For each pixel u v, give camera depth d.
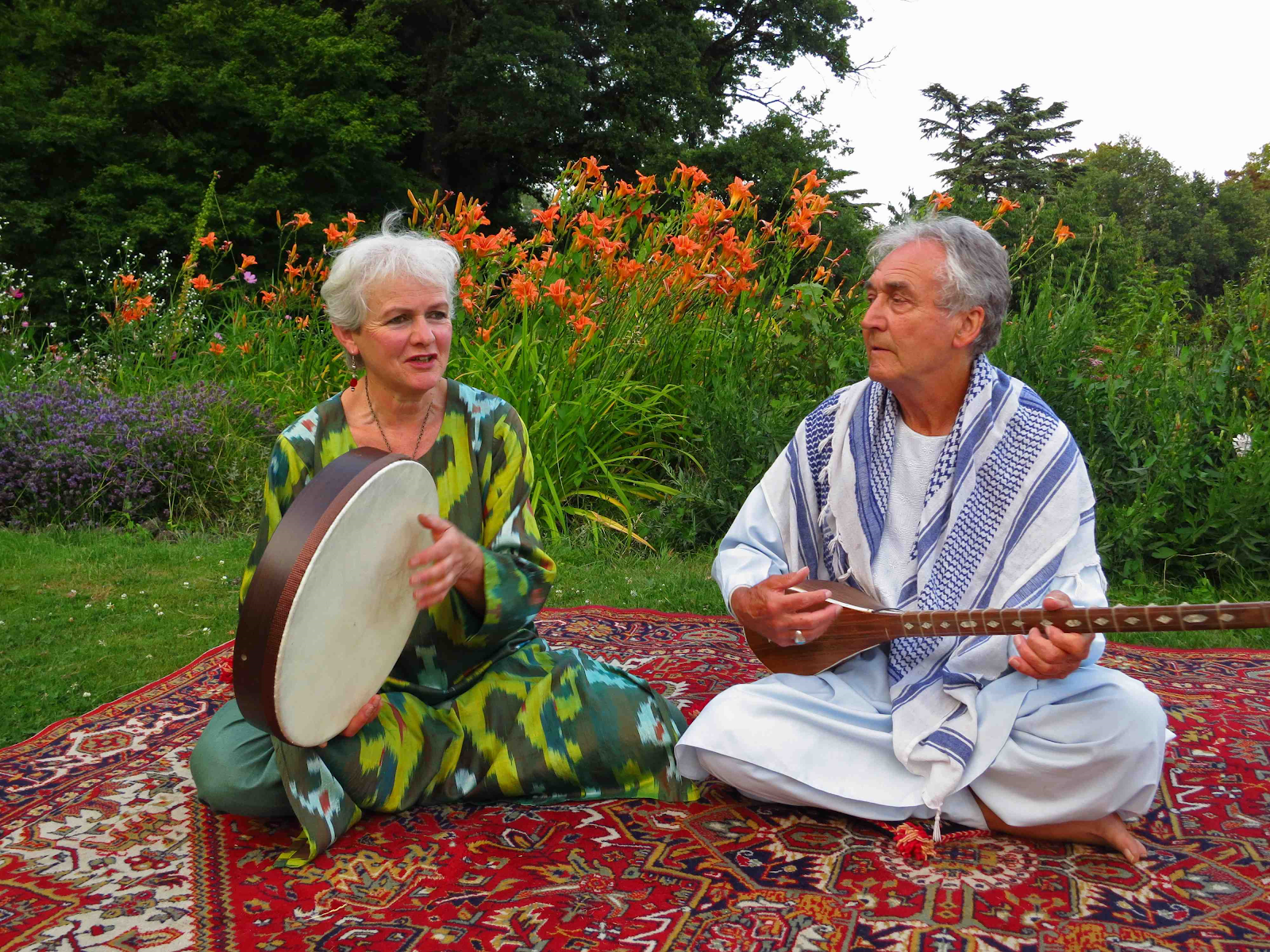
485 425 2.52
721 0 25.27
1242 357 5.26
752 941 1.92
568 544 5.15
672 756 2.54
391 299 2.28
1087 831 2.25
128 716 3.10
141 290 8.10
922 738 2.29
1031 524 2.30
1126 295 5.77
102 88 16.94
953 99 46.12
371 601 2.23
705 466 5.54
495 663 2.59
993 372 2.39
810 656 2.50
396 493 2.21
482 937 1.93
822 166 24.16
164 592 4.40
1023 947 1.89
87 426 5.77
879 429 2.49
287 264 7.52
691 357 6.07
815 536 2.64
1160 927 1.95
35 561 4.80
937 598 2.37
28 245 16.11
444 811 2.48
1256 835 2.32
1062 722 2.19
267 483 2.41
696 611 4.27
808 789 2.34
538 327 5.96
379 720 2.41
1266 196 60.22
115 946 1.91
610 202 6.19
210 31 17.61
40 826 2.40
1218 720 3.01
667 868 2.19
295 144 18.06
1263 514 4.49
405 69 20.44
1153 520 4.63
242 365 7.30
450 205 21.97
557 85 20.80
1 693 3.29
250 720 2.10
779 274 6.13
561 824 2.40
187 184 16.88
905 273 2.27
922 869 2.18
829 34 25.78
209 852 2.28
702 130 23.64
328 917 2.01
